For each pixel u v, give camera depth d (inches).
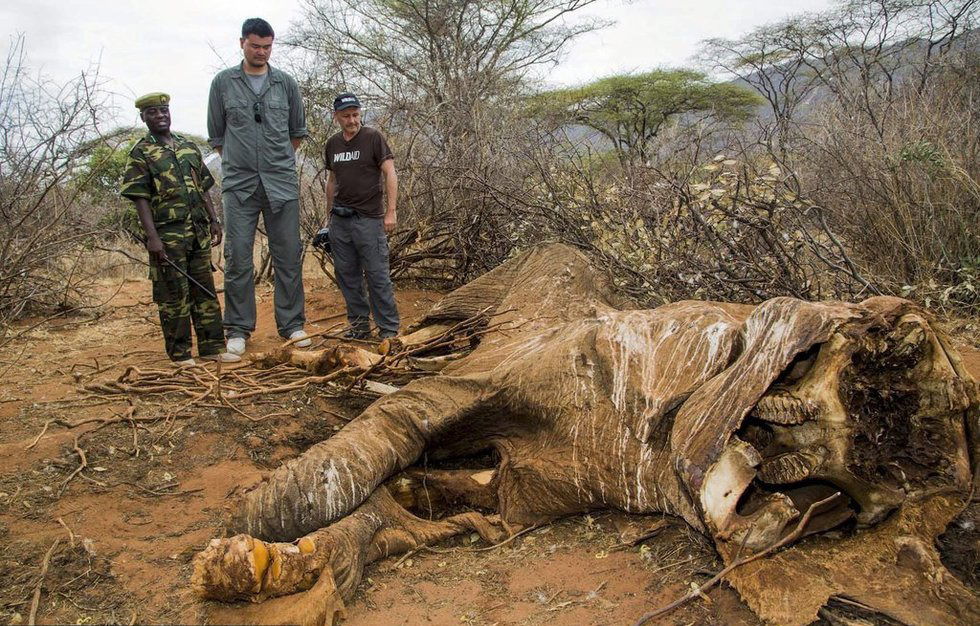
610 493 143.9
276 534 140.2
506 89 510.0
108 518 152.7
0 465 167.0
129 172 229.8
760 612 109.7
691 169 247.0
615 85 726.5
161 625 120.3
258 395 207.6
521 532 154.9
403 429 164.4
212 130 257.4
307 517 140.6
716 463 114.9
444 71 544.1
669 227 239.1
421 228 333.1
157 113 233.9
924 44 527.2
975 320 244.5
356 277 273.3
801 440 116.4
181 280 238.7
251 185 256.1
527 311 207.3
